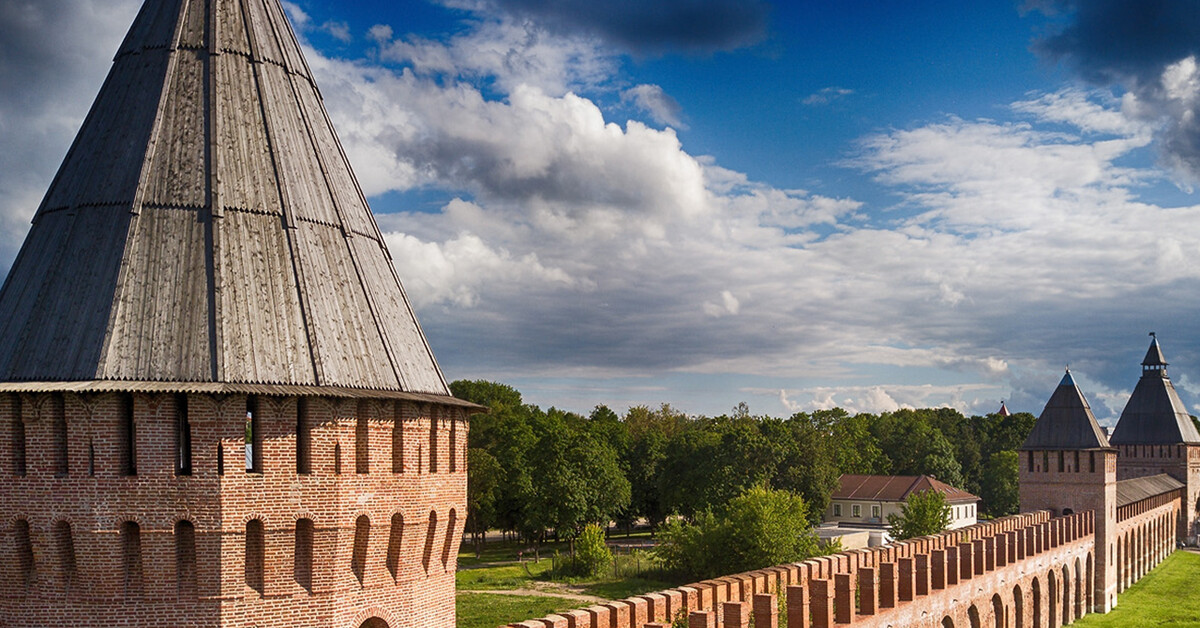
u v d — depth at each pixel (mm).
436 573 28109
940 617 47656
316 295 26859
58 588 23359
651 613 30766
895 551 49062
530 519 112375
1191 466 135625
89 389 22922
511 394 181750
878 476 144250
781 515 87750
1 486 23703
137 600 23203
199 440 23438
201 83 27953
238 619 23484
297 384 25078
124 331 24328
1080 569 82062
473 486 114125
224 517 23297
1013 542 62094
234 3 29484
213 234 25828
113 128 27547
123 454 23453
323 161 29531
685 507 129375
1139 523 105062
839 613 37438
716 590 33812
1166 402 137375
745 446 122062
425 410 27688
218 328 24703
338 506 24859
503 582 92938
